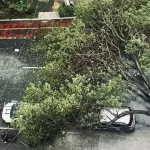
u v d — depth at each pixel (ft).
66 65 82.33
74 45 82.74
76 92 73.26
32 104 75.10
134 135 88.94
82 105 74.43
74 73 80.74
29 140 77.10
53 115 73.26
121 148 87.61
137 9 86.63
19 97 99.60
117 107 75.82
